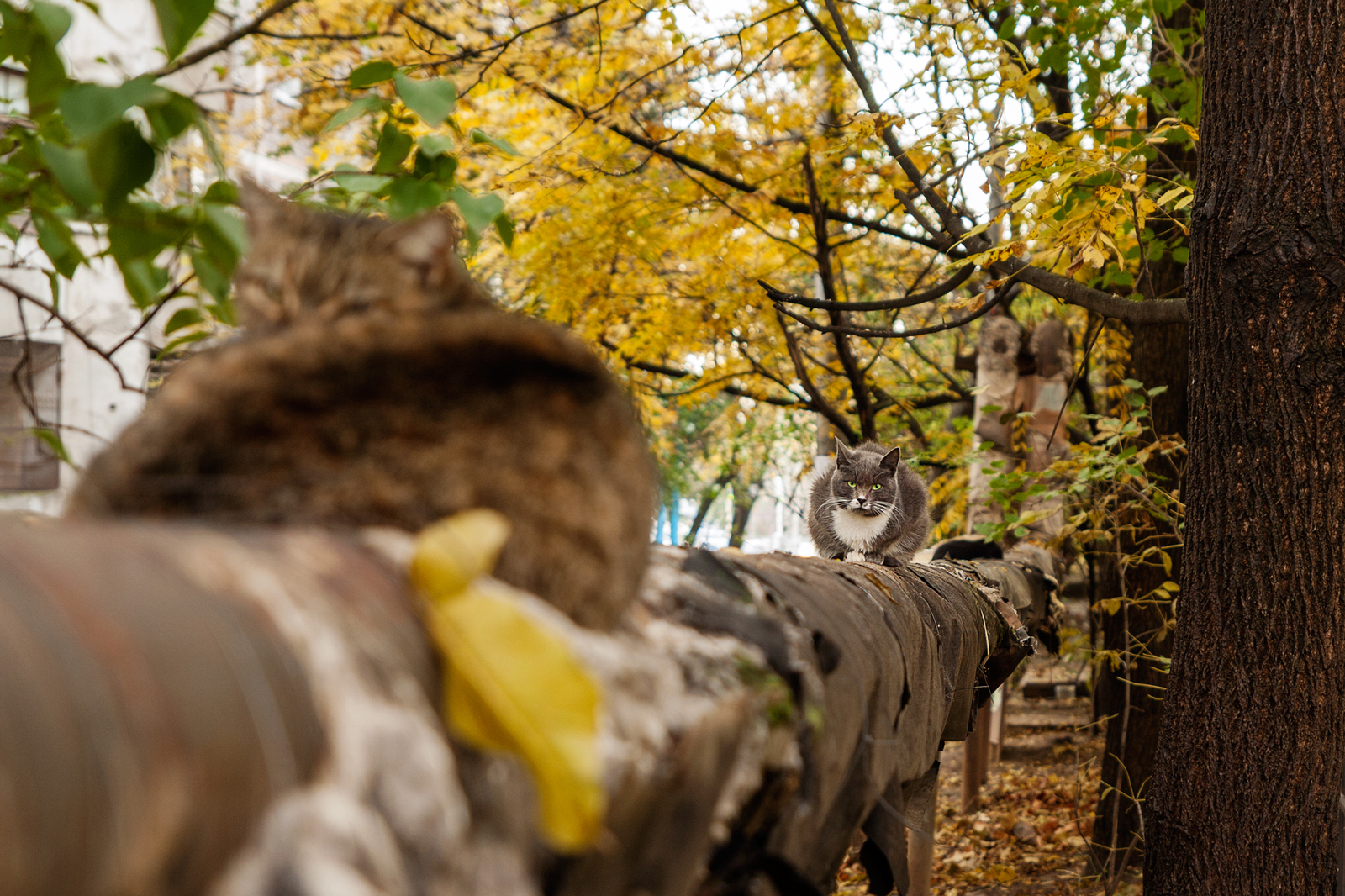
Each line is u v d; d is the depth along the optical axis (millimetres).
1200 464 3504
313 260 2184
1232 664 3350
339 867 679
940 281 9281
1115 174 4512
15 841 520
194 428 1059
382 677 817
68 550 698
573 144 6465
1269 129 3264
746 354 7695
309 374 1104
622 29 6395
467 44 6242
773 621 1605
